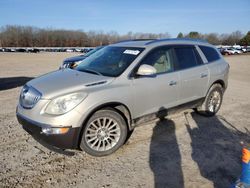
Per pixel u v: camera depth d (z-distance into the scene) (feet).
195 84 16.30
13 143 13.56
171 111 15.26
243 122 17.65
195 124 16.85
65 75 13.35
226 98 25.88
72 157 12.17
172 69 15.02
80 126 11.15
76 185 9.97
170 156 12.39
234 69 67.26
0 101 22.56
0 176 10.44
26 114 11.55
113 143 12.51
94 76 12.70
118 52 14.82
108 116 12.15
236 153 12.86
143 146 13.43
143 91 13.25
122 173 10.85
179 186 10.02
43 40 348.79
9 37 334.03
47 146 11.46
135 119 13.34
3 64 72.74
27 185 9.91
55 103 10.93
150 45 14.47
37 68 59.57
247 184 7.77
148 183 10.18
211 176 10.75
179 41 16.34
